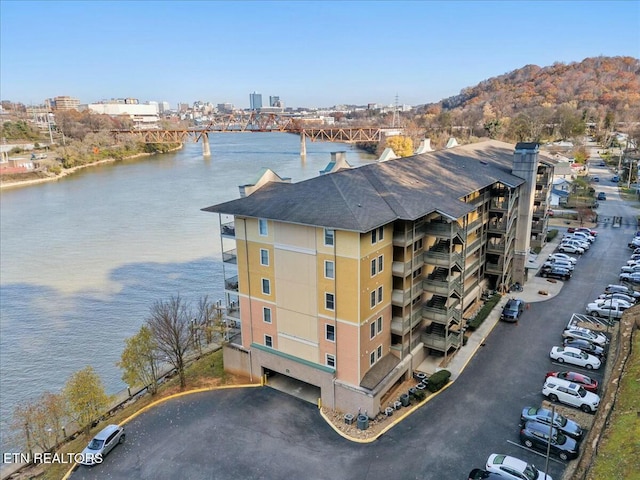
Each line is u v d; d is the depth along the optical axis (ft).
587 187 290.35
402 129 610.65
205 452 92.94
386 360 110.01
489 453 87.40
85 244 254.27
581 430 88.17
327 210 99.14
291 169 482.69
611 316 134.51
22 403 124.06
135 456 93.09
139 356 118.93
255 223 109.29
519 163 155.12
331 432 96.94
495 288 159.12
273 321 113.19
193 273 209.56
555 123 538.47
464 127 595.88
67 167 545.44
